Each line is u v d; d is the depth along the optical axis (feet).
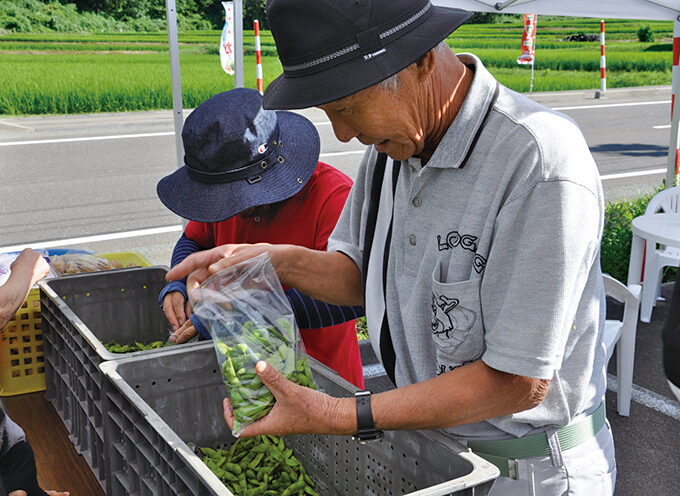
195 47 58.65
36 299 7.71
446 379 3.89
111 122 42.42
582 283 3.75
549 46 69.10
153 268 8.21
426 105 3.83
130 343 8.28
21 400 7.71
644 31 72.23
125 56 54.49
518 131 3.75
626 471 10.18
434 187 4.08
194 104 49.83
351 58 3.48
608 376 13.35
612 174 30.01
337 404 3.92
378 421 3.85
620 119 44.21
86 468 6.31
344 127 3.85
